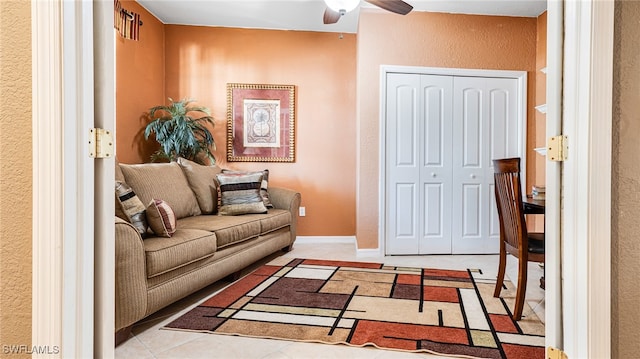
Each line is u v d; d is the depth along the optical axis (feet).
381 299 8.36
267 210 12.26
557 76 3.77
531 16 13.20
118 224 5.98
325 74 15.03
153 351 5.97
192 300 8.35
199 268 8.22
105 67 3.66
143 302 6.41
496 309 7.75
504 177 7.69
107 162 3.70
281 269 11.01
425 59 13.00
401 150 13.12
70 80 3.23
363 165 12.86
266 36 14.85
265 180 13.01
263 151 14.93
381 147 12.85
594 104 3.38
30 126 3.20
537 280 9.97
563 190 3.73
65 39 3.19
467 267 11.39
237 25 14.60
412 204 13.17
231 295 8.68
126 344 6.20
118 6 11.33
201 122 14.66
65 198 3.19
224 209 11.49
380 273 10.59
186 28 14.58
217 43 14.70
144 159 13.33
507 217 7.86
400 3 9.09
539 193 9.59
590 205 3.39
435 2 12.26
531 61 13.28
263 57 14.85
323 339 6.34
